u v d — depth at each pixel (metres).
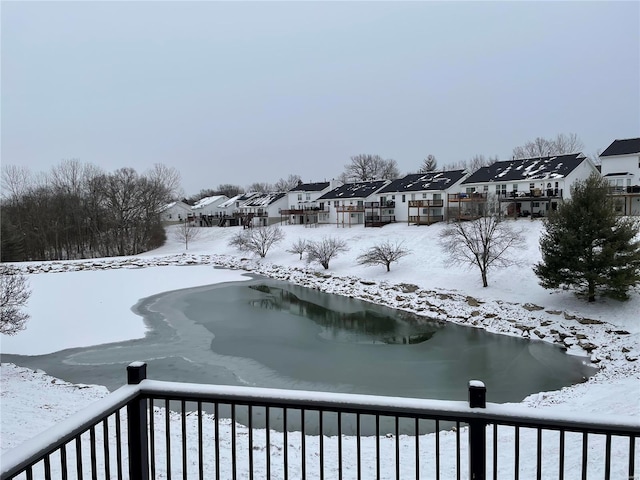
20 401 13.35
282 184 119.19
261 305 30.36
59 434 2.65
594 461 8.27
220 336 22.98
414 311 27.59
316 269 41.25
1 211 58.94
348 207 57.53
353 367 18.41
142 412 3.32
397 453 3.09
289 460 9.00
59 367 18.73
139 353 20.39
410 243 42.28
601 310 22.83
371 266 38.50
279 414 13.43
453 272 33.00
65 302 31.34
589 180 23.78
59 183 70.62
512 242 32.47
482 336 22.53
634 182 41.62
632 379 15.52
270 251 51.81
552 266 23.69
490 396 15.38
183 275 43.84
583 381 16.55
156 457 8.87
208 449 9.49
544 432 10.38
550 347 20.56
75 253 64.69
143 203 66.06
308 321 25.97
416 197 53.41
